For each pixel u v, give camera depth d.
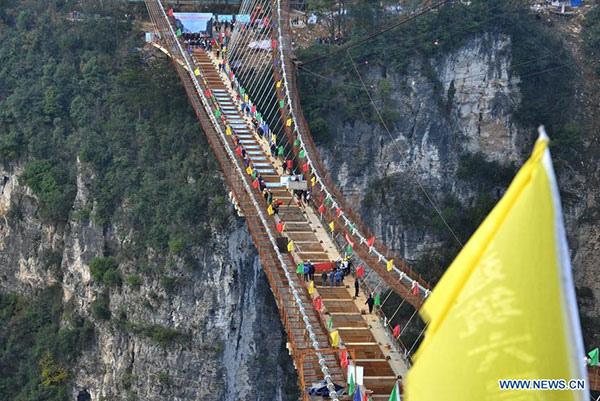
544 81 164.12
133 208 134.00
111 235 137.25
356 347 74.69
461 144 159.25
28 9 169.12
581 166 161.00
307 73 151.25
